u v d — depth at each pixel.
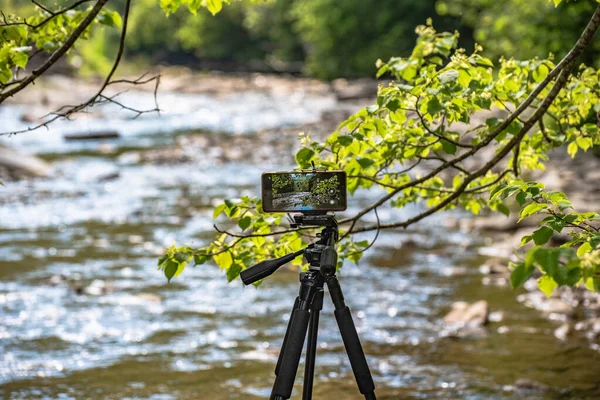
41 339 6.41
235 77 35.91
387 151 3.84
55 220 10.73
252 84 32.06
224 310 7.21
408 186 3.91
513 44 13.07
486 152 14.30
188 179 13.86
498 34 13.49
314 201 2.93
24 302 7.34
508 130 3.73
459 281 8.02
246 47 48.19
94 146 17.39
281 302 7.46
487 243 9.52
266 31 44.38
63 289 7.74
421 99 3.67
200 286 7.95
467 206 4.47
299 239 3.76
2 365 5.86
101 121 21.33
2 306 7.22
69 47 3.37
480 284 7.91
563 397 5.21
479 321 6.72
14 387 5.45
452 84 3.52
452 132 4.07
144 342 6.38
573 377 5.54
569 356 5.94
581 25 11.61
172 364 5.91
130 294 7.63
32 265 8.58
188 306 7.32
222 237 3.64
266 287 7.95
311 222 2.93
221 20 47.62
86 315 7.01
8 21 3.56
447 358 5.97
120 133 19.38
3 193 12.30
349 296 7.59
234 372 5.74
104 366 5.87
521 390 5.32
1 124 19.92
